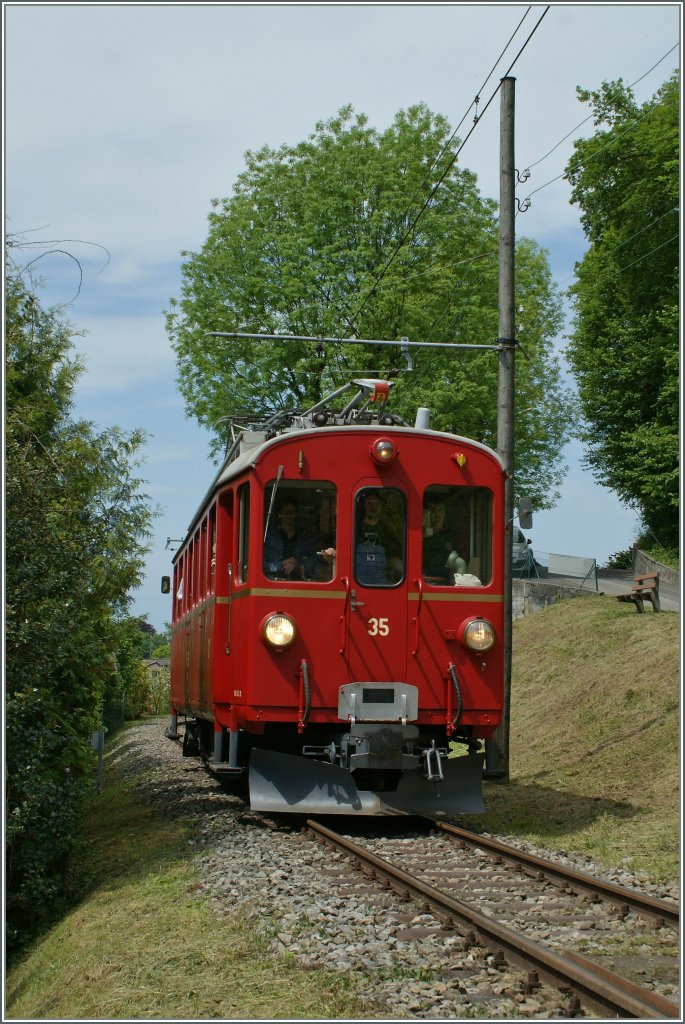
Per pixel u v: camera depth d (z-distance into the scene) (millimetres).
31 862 10312
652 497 35719
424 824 11055
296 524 10562
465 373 28359
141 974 6395
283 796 10633
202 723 16609
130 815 13867
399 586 10570
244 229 31453
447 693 10539
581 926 6906
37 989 7355
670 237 33969
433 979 5832
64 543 11555
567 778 13922
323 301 29703
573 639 23109
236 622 11000
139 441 13758
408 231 26906
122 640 14680
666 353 34156
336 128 31703
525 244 44062
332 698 10344
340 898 7496
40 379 14297
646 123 34219
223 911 7496
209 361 30812
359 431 10727
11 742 10320
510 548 15242
